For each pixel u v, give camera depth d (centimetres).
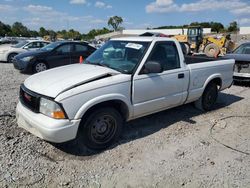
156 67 423
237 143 446
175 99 503
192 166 369
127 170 354
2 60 1501
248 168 369
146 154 396
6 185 313
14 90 738
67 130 355
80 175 340
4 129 454
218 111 618
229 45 2136
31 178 328
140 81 430
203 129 501
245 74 888
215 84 614
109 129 409
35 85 390
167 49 486
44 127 350
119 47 482
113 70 427
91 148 398
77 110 360
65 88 362
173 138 455
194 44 2330
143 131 479
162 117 557
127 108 423
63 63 1087
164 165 369
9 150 388
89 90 371
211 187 326
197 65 544
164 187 323
